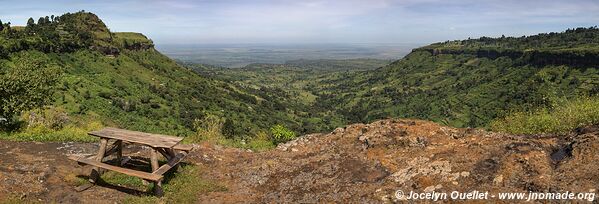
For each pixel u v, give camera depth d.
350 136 11.24
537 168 7.18
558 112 13.96
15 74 16.84
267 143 15.09
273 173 9.58
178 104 123.50
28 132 14.88
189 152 11.46
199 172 10.10
